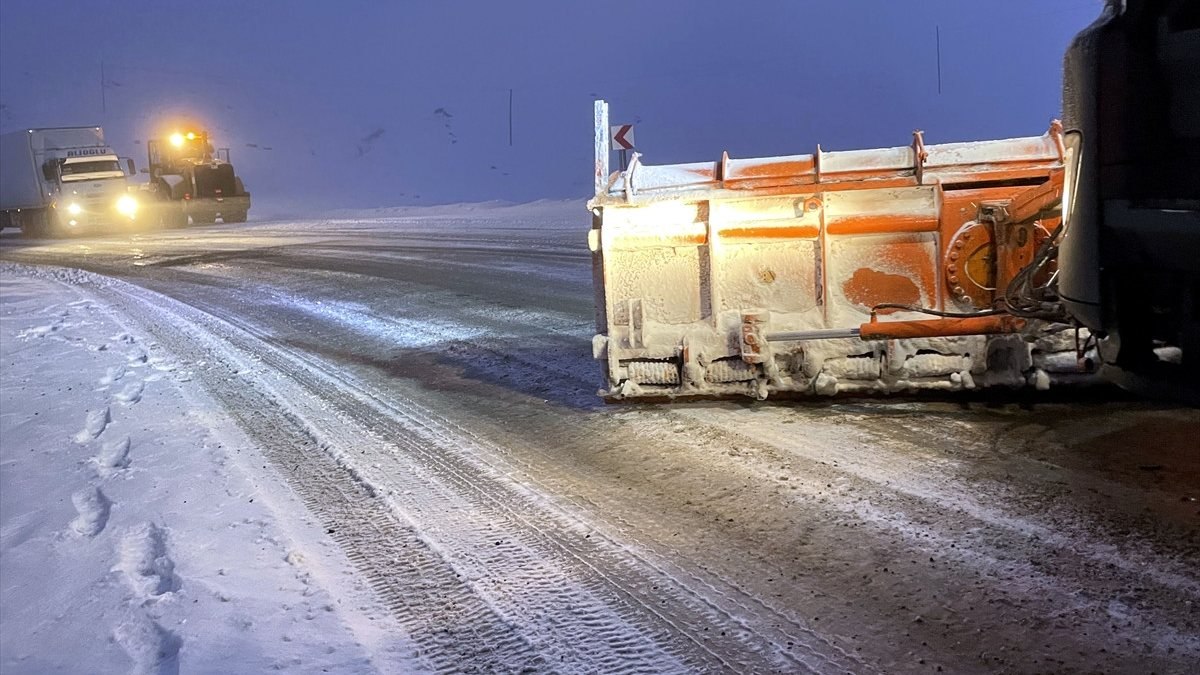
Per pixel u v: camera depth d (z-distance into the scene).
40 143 37.88
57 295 17.33
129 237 33.34
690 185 6.53
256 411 7.96
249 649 4.05
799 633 3.90
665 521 5.07
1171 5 3.87
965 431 5.98
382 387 8.53
